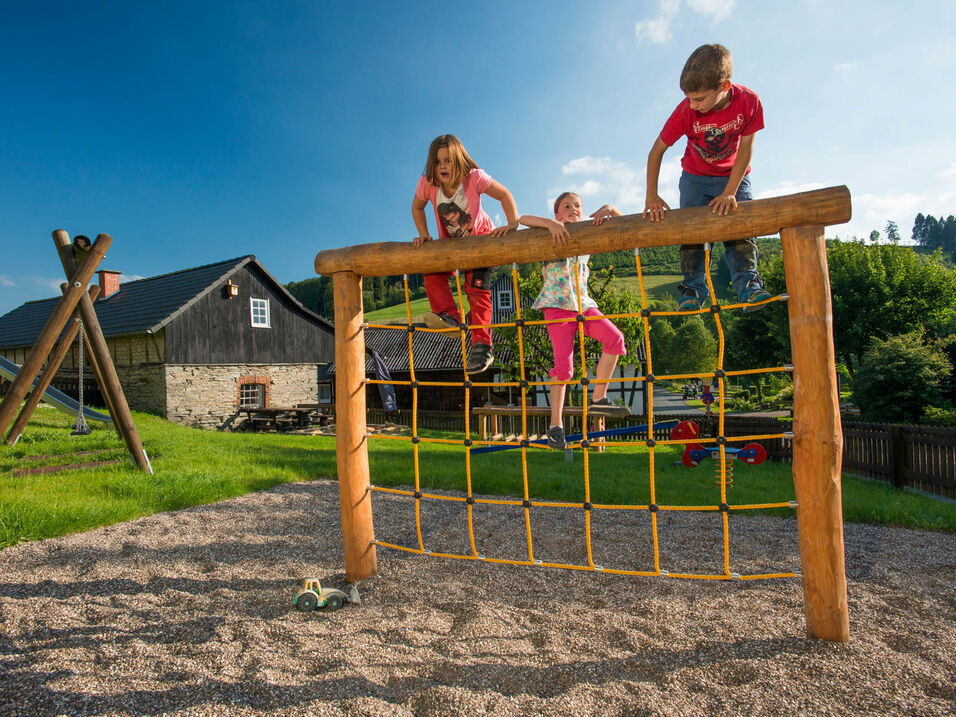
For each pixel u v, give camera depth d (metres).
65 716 2.21
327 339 25.64
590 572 4.02
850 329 27.39
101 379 6.61
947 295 26.77
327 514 5.60
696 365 63.09
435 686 2.42
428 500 6.37
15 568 3.80
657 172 3.30
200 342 20.52
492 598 3.49
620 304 17.48
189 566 4.01
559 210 4.17
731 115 3.02
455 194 3.68
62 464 6.79
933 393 18.81
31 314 27.89
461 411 23.97
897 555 4.47
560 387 3.78
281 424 21.27
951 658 2.68
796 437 2.91
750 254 3.19
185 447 9.05
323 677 2.50
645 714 2.24
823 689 2.41
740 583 3.79
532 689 2.44
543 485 6.90
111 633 2.94
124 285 25.67
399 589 3.65
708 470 9.26
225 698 2.34
